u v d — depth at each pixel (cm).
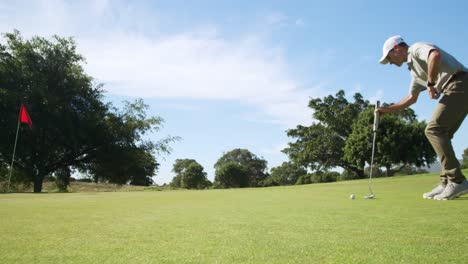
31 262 153
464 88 408
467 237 195
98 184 3675
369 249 168
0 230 237
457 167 421
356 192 644
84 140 3012
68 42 3058
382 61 460
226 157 9588
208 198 571
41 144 2908
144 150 3331
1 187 3052
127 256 161
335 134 4569
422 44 416
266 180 8900
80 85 3053
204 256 160
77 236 212
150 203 470
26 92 2789
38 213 341
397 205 369
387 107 529
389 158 3516
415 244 178
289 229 229
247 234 213
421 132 3625
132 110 3303
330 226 238
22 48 2881
